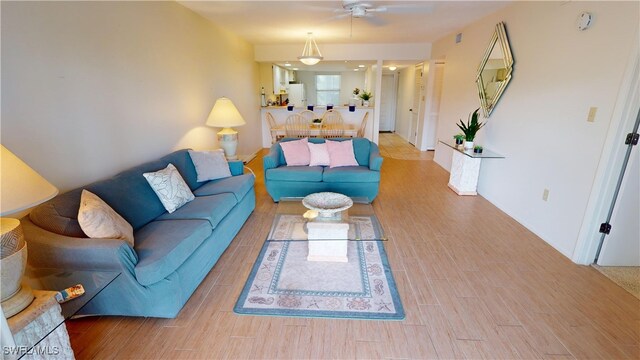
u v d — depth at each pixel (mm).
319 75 11203
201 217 2334
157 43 2984
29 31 1762
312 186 3602
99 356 1588
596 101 2262
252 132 6348
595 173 2264
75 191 1958
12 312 1273
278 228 2516
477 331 1750
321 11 3742
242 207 3064
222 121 3664
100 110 2307
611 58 2137
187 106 3611
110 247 1583
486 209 3582
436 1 3309
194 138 3809
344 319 1851
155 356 1593
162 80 3090
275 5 3484
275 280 2236
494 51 3691
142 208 2266
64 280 1592
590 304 1964
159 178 2436
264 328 1782
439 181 4707
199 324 1810
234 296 2061
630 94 2025
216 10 3654
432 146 7090
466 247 2701
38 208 1742
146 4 2793
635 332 1741
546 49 2812
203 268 2215
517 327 1779
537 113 2934
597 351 1616
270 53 6457
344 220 2467
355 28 4770
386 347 1646
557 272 2316
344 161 3826
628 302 1985
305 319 1854
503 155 3521
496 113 3680
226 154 3908
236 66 5293
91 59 2203
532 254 2580
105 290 1725
